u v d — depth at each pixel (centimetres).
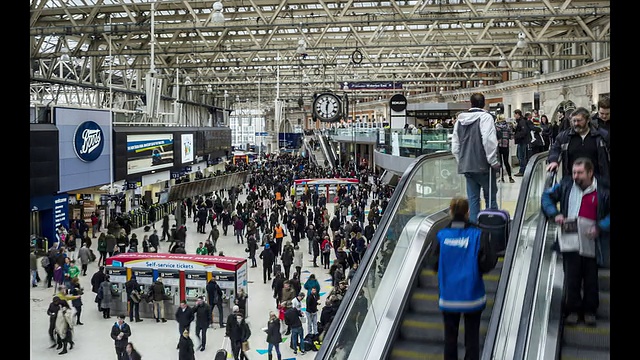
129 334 1445
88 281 2361
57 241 2650
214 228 2755
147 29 2964
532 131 1688
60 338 1588
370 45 3422
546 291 548
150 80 2897
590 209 516
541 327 512
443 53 4903
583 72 3719
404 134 2581
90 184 3048
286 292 1758
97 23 3597
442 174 985
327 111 3136
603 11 2662
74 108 2895
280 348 1623
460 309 522
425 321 674
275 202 3956
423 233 777
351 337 614
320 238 2709
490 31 4031
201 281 1880
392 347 654
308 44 3400
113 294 1931
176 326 1834
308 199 4066
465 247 525
